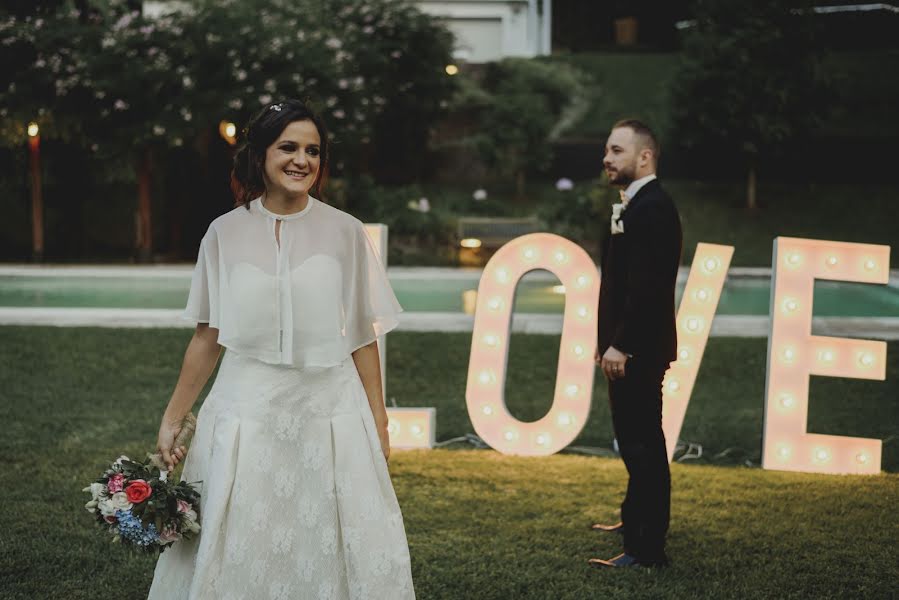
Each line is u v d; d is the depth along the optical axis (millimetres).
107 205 18312
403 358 8094
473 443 5883
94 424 6027
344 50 16047
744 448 5828
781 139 17219
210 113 14219
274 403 2672
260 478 2648
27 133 15102
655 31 29000
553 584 3660
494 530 4273
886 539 4172
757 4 17359
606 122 21141
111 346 8266
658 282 3764
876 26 26250
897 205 18516
